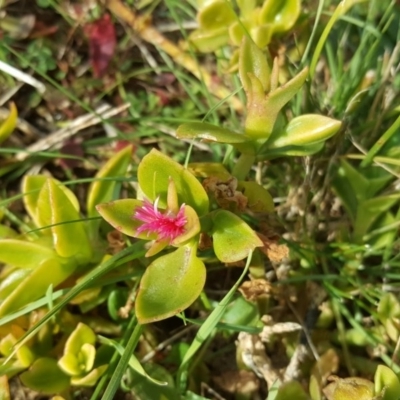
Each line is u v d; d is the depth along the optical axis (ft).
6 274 0.51
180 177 0.42
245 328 0.47
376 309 0.54
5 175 0.63
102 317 0.55
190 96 0.64
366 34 0.59
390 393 0.43
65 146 0.64
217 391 0.52
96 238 0.53
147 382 0.48
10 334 0.48
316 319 0.53
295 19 0.52
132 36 0.68
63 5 0.69
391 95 0.54
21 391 0.52
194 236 0.42
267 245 0.45
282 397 0.46
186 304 0.40
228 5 0.51
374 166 0.54
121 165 0.52
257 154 0.47
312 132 0.44
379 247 0.54
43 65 0.67
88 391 0.51
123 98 0.67
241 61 0.45
